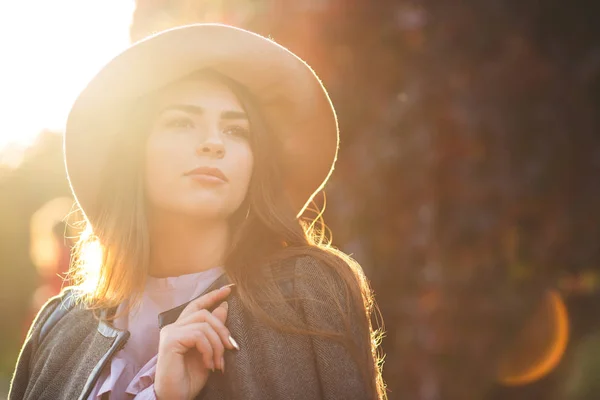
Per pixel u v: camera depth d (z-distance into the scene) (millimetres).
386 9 4543
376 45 4547
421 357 4293
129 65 1857
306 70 1966
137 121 1904
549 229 4555
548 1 4645
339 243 4414
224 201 1844
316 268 1812
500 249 4434
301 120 2016
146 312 1906
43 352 2064
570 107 4602
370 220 4414
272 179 1966
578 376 4254
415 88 4453
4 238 13984
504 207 4434
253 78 1892
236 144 1873
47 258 8055
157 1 4641
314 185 2115
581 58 4672
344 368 1734
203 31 1842
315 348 1740
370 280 4383
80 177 2025
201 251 1911
